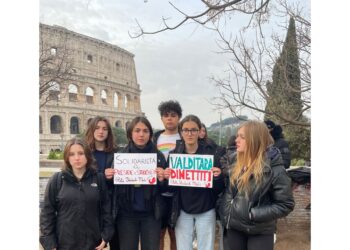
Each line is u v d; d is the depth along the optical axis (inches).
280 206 125.2
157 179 154.0
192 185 149.0
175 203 151.4
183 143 156.5
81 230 136.4
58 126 1309.1
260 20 217.6
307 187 258.1
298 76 245.0
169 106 175.2
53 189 138.0
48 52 398.3
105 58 1401.3
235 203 130.6
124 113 1526.8
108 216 145.3
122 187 150.5
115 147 166.7
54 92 412.2
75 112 1337.4
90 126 163.6
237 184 131.5
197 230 150.4
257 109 245.0
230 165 139.9
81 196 136.6
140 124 152.4
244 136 128.9
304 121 285.7
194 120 150.7
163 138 178.5
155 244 150.6
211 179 147.5
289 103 253.0
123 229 150.2
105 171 152.6
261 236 129.3
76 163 136.7
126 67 1525.6
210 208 150.9
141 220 151.6
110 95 1462.8
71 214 135.4
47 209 137.5
